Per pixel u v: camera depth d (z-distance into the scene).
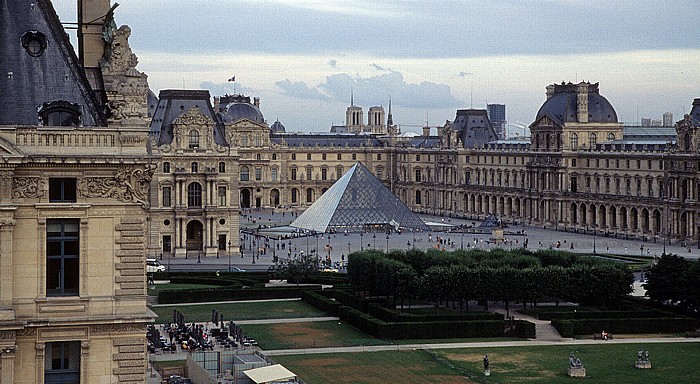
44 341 89.81
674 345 198.12
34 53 93.50
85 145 90.81
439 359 182.00
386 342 197.38
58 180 90.44
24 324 88.25
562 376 169.50
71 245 91.12
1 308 87.50
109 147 91.31
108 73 97.00
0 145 86.69
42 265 89.56
